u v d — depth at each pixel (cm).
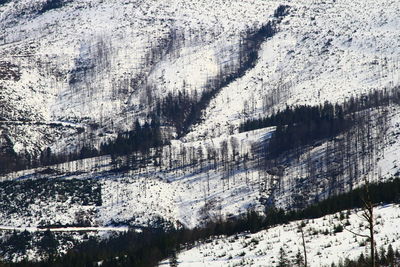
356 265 18088
